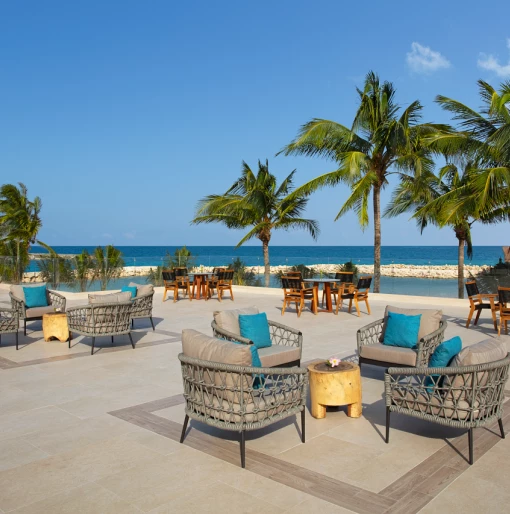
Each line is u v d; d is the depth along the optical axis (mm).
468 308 12211
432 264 15320
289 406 3713
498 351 3646
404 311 5789
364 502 2898
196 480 3197
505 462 3434
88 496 3000
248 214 18125
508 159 11422
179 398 4996
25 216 22734
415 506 2852
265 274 18062
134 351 7293
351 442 3822
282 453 3619
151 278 17688
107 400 4938
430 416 3551
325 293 12492
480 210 11914
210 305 12984
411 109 13656
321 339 8117
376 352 5504
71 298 14805
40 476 3271
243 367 3365
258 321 5652
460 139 12328
